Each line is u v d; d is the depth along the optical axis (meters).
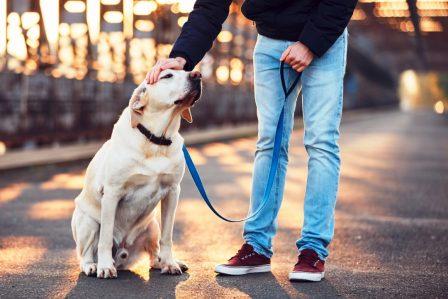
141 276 3.40
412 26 49.22
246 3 3.52
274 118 3.52
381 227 5.13
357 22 46.69
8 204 6.18
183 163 3.42
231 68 24.97
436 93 119.31
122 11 14.33
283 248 4.24
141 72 15.79
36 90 11.47
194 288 3.15
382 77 74.25
